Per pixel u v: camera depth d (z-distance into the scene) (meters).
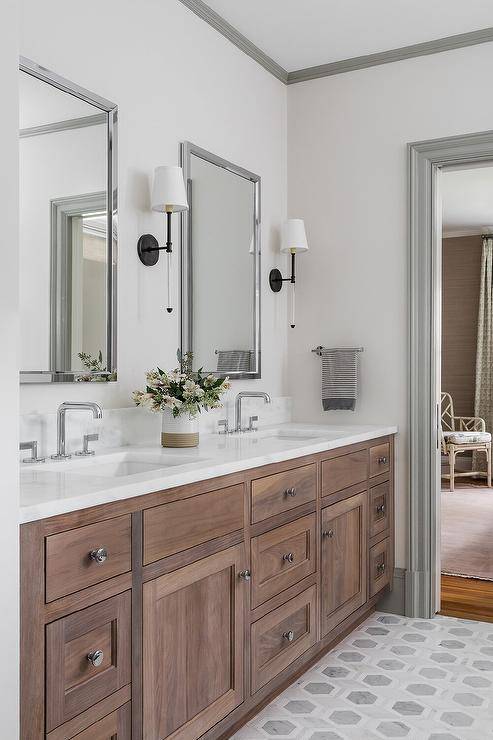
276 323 3.63
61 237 2.26
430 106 3.37
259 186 3.44
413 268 3.38
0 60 1.39
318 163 3.66
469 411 7.56
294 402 3.72
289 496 2.45
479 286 7.51
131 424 2.55
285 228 3.47
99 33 2.47
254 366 3.39
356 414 3.55
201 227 3.00
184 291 2.88
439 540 3.46
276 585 2.36
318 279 3.65
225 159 3.20
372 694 2.51
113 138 2.48
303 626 2.55
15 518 1.40
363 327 3.53
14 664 1.39
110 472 2.28
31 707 1.44
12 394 1.41
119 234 2.54
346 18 3.12
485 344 7.45
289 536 2.46
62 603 1.52
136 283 2.63
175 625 1.87
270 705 2.43
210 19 3.05
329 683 2.60
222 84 3.18
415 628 3.19
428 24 3.18
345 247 3.58
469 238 7.56
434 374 3.38
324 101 3.64
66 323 2.28
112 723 1.65
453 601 3.55
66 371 2.28
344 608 2.88
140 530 1.75
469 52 3.28
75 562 1.56
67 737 1.52
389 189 3.47
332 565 2.78
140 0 2.67
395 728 2.27
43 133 2.20
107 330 2.46
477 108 3.27
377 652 2.90
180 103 2.89
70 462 2.14
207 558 2.01
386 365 3.48
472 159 3.29
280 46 3.40
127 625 1.71
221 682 2.06
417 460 3.38
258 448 2.48
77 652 1.56
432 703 2.44
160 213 2.76
